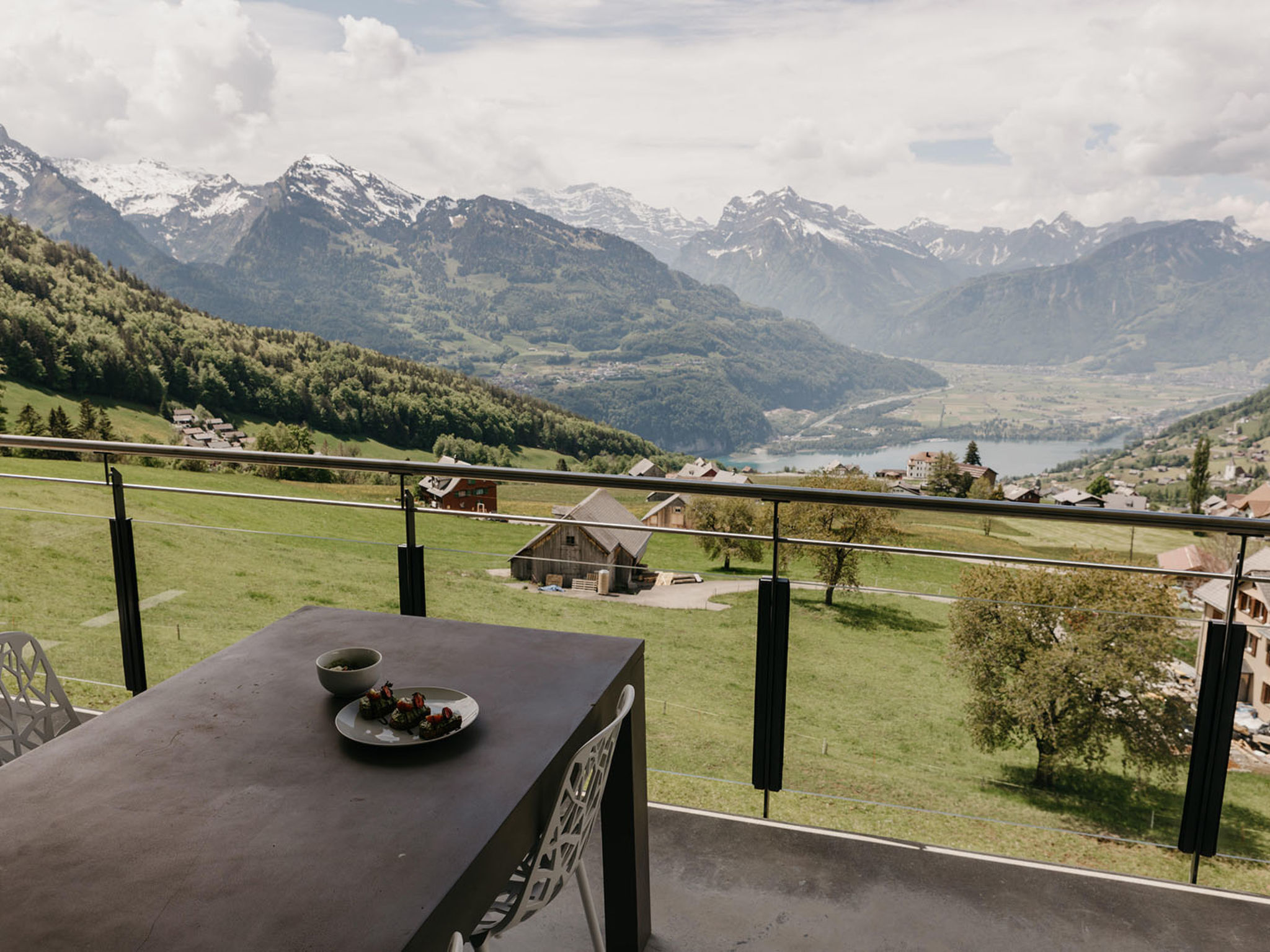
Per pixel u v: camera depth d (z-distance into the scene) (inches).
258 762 46.5
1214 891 77.0
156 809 41.7
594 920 57.8
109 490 103.1
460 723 50.0
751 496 79.0
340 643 65.0
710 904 76.2
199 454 96.4
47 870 36.8
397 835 39.7
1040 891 77.7
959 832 82.5
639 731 67.3
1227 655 72.7
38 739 68.1
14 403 2158.0
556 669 60.2
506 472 86.5
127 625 105.0
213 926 33.3
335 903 34.8
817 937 72.2
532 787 44.6
